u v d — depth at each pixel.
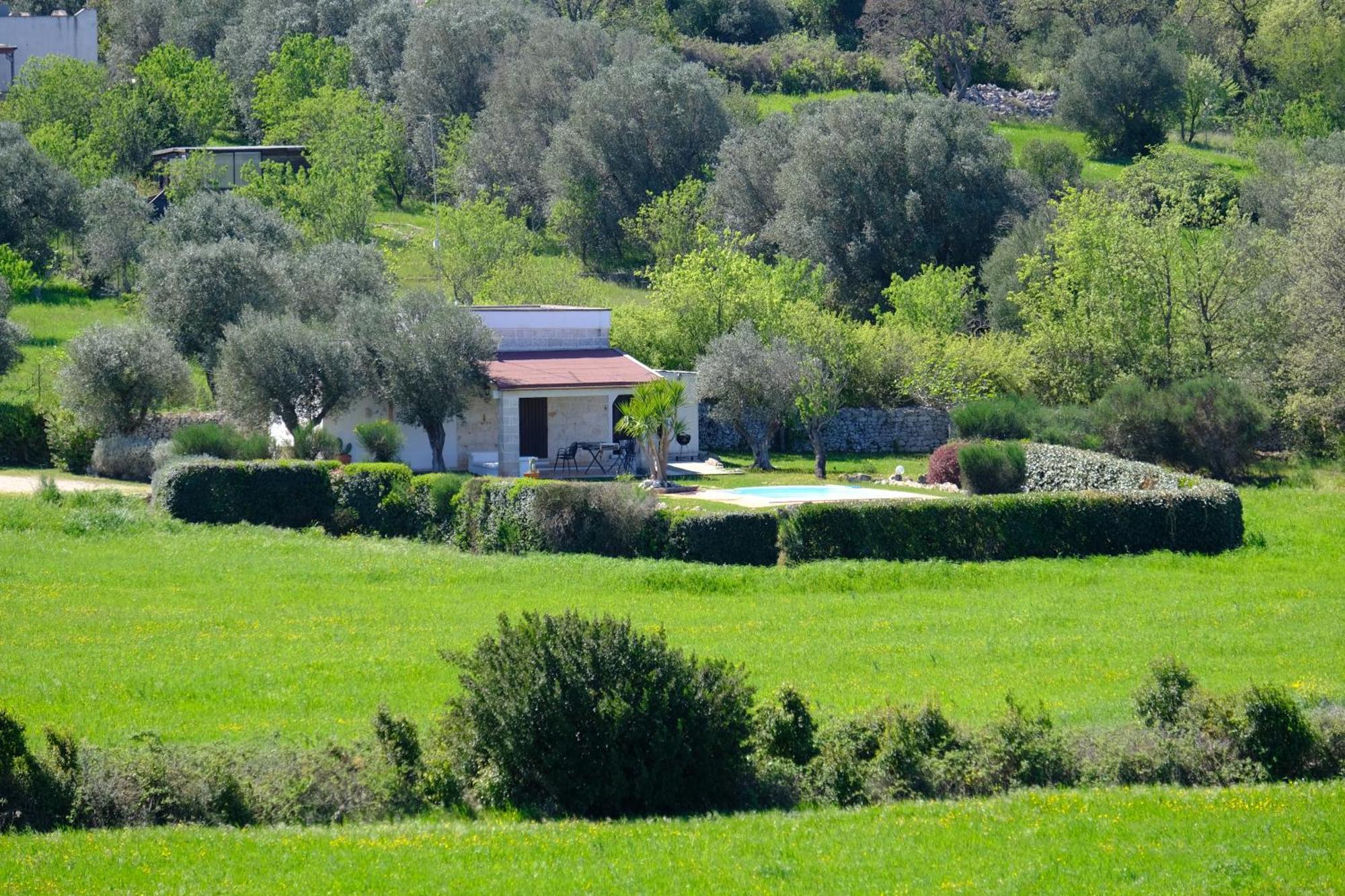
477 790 55.72
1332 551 118.94
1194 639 86.00
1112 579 108.00
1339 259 180.88
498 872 45.44
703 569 106.75
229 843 48.91
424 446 173.00
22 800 52.34
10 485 151.38
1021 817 51.62
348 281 198.62
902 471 168.75
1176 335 192.88
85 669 76.50
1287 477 164.62
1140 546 118.94
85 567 107.12
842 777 56.94
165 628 88.00
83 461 166.88
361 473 133.50
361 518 132.50
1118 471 138.88
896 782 56.91
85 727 64.69
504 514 121.56
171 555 114.12
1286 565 113.69
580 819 53.78
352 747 57.69
